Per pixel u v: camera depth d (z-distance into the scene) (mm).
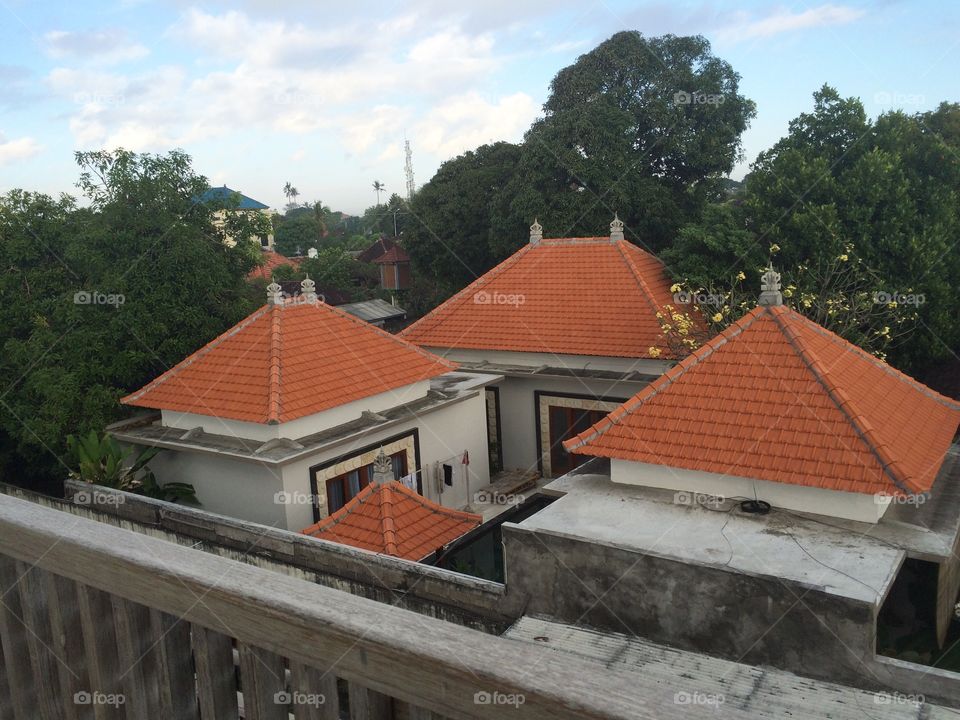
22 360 16422
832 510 7746
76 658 2498
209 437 13508
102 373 16578
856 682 6207
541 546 7832
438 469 15000
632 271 18453
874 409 8500
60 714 2615
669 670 6680
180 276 17359
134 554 2176
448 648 1671
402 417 14141
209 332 17734
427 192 32438
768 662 6613
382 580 9414
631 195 26453
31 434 16047
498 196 28594
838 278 16781
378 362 15039
